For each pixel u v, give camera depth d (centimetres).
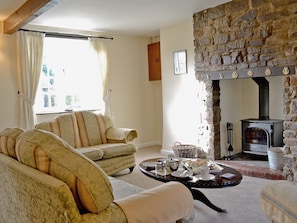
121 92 608
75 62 554
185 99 523
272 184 188
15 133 215
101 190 150
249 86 507
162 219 170
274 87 464
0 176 224
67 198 141
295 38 354
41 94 514
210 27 454
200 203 307
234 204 303
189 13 468
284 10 362
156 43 625
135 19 488
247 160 455
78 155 160
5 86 465
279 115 462
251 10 397
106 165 404
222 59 443
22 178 178
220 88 482
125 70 614
